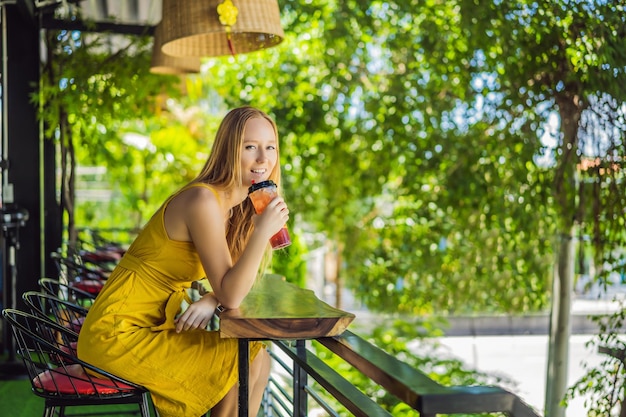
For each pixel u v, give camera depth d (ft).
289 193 29.19
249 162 7.05
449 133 23.29
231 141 7.04
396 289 26.78
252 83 28.22
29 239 16.25
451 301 26.68
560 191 17.80
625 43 14.02
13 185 16.22
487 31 19.22
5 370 14.32
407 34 25.41
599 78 14.32
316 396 7.04
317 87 28.43
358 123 27.63
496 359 35.04
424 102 23.82
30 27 16.33
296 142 28.37
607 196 14.79
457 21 21.72
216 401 6.76
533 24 16.38
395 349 27.20
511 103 19.21
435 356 27.14
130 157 25.53
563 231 18.35
